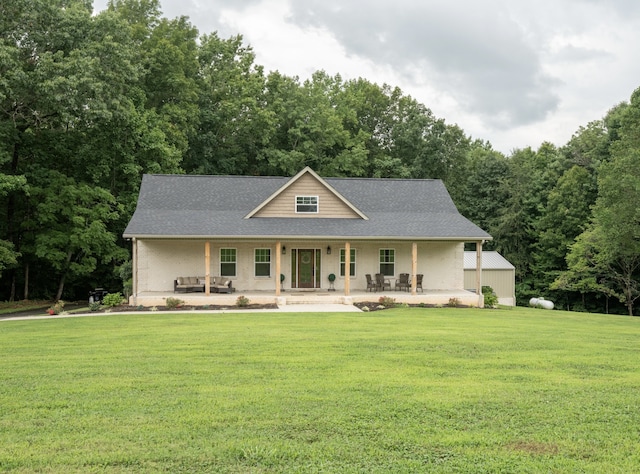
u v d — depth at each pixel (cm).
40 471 511
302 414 679
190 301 2161
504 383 842
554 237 3766
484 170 4550
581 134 4322
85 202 2766
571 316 2069
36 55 2567
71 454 549
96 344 1212
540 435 611
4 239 2958
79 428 629
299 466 523
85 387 809
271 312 1944
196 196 2570
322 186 2533
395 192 2791
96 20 2600
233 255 2519
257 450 556
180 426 635
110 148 2944
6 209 2966
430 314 1917
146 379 861
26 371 920
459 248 2666
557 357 1067
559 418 670
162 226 2261
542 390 800
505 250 4228
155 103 3550
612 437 606
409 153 4778
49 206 2673
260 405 715
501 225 4172
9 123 2553
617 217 2775
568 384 838
